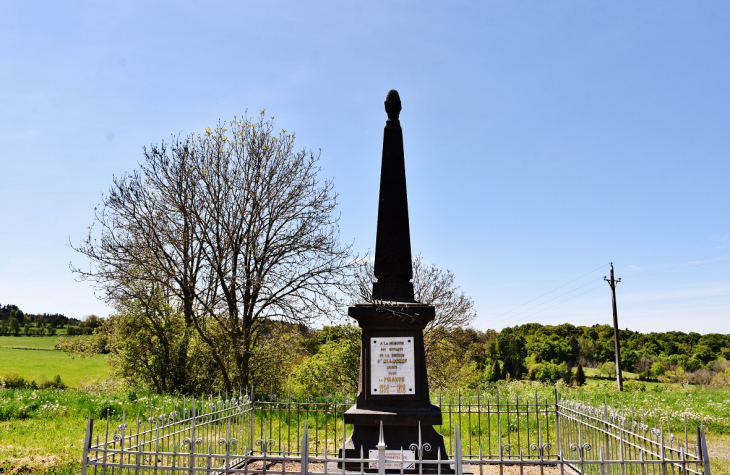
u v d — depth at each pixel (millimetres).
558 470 9562
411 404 7957
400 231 8688
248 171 21047
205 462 7930
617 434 7660
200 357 22141
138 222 19438
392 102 9164
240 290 20516
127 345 22062
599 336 58062
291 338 22219
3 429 10984
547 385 27375
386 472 7488
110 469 7723
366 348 8141
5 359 33344
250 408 9898
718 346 54156
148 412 12930
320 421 14281
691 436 13445
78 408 13188
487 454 10711
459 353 26266
